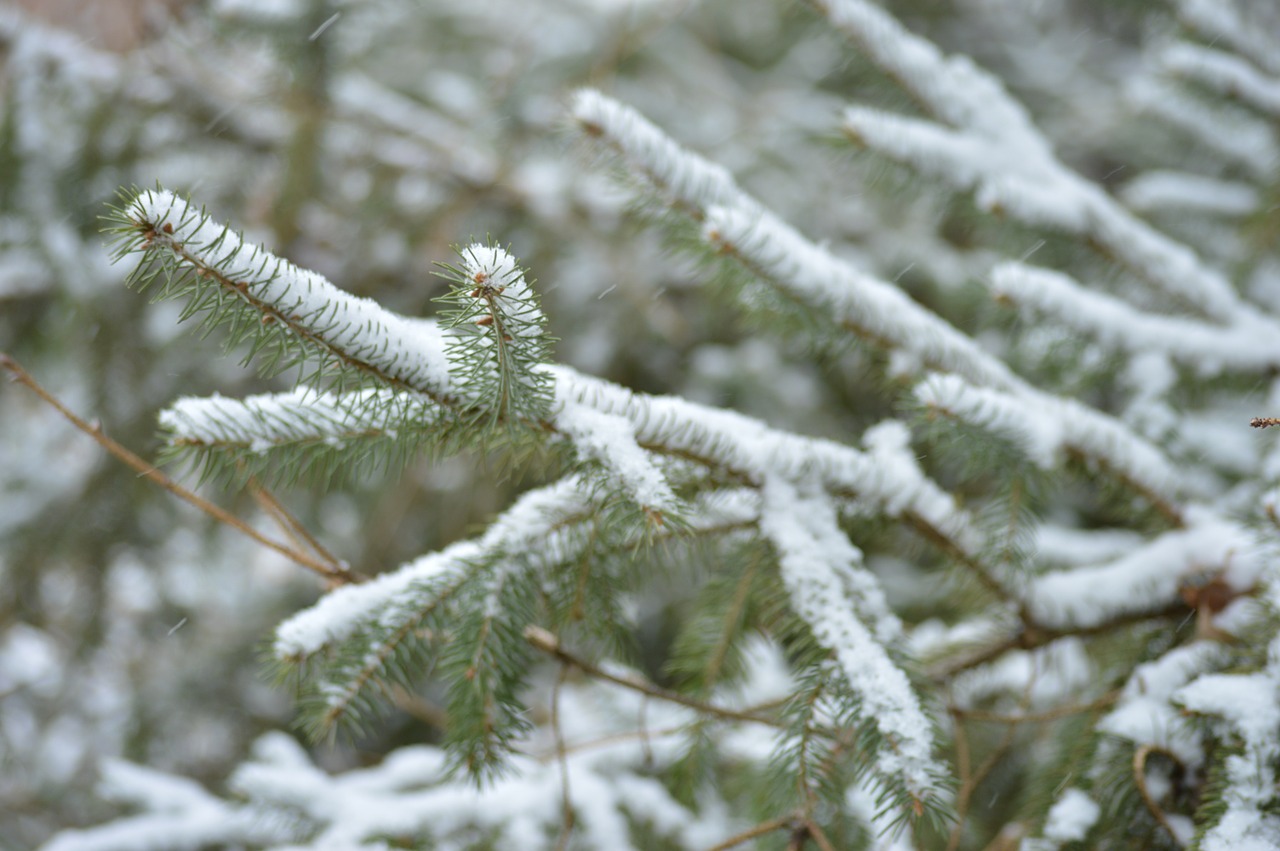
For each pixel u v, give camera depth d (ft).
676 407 2.63
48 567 5.39
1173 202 4.17
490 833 3.09
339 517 6.12
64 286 4.91
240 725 6.38
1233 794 2.53
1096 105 7.69
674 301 6.17
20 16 4.92
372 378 2.44
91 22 4.89
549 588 2.67
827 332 2.93
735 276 2.92
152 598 6.19
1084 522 5.29
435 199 5.82
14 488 5.51
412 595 2.60
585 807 3.13
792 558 2.63
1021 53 8.36
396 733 6.57
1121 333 3.17
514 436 2.48
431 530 6.05
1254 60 3.63
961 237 6.53
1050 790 2.78
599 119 2.87
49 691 6.57
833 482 2.72
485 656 2.56
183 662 6.35
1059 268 3.40
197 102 5.16
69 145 4.96
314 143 5.05
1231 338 3.21
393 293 5.80
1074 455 2.93
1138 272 3.28
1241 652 2.68
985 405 2.73
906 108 3.32
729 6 7.66
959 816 2.80
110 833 3.28
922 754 2.47
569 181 5.82
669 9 6.65
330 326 2.39
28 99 4.88
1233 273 3.73
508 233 6.01
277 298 2.36
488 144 5.98
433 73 7.06
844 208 6.40
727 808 3.20
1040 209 3.21
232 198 5.34
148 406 5.13
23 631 6.44
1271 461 3.07
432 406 2.48
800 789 2.62
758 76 7.73
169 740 6.22
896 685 2.52
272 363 2.40
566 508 2.64
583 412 2.54
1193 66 3.56
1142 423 3.18
